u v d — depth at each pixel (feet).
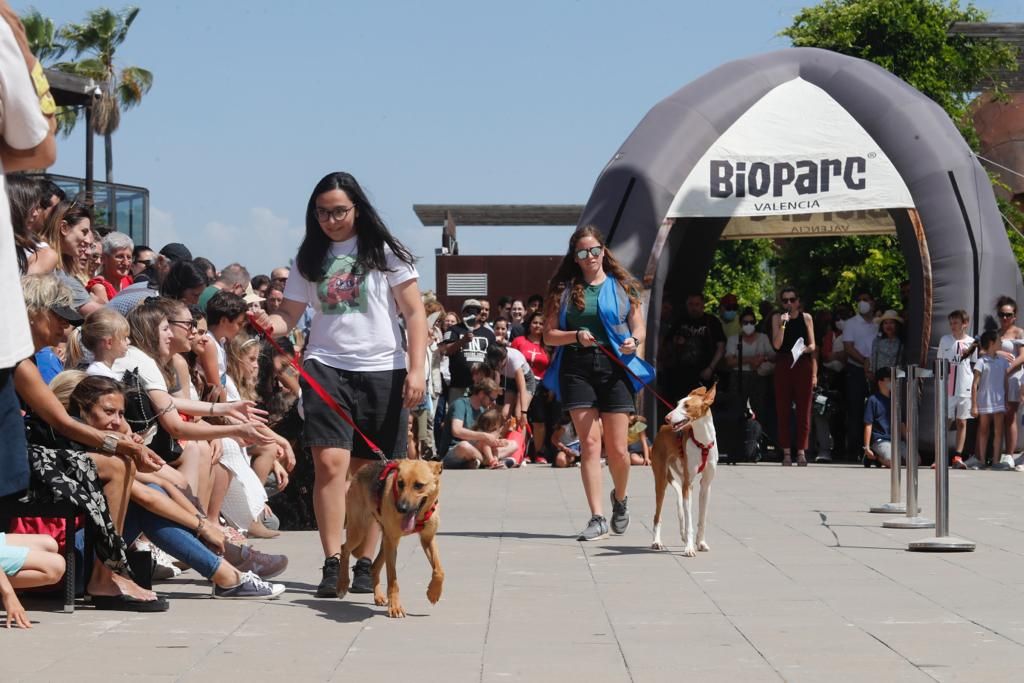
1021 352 58.65
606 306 33.19
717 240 73.10
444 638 20.21
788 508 40.75
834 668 17.99
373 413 24.72
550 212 103.30
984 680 17.25
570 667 18.06
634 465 59.47
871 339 62.90
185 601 23.76
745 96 61.16
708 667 18.06
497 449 58.39
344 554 24.11
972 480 52.47
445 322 66.49
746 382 63.87
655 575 26.94
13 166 16.49
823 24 107.14
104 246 36.86
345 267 24.61
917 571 27.43
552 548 31.30
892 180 58.75
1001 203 107.65
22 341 16.62
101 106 187.01
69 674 17.22
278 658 18.54
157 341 26.86
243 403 26.09
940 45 105.60
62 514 21.88
